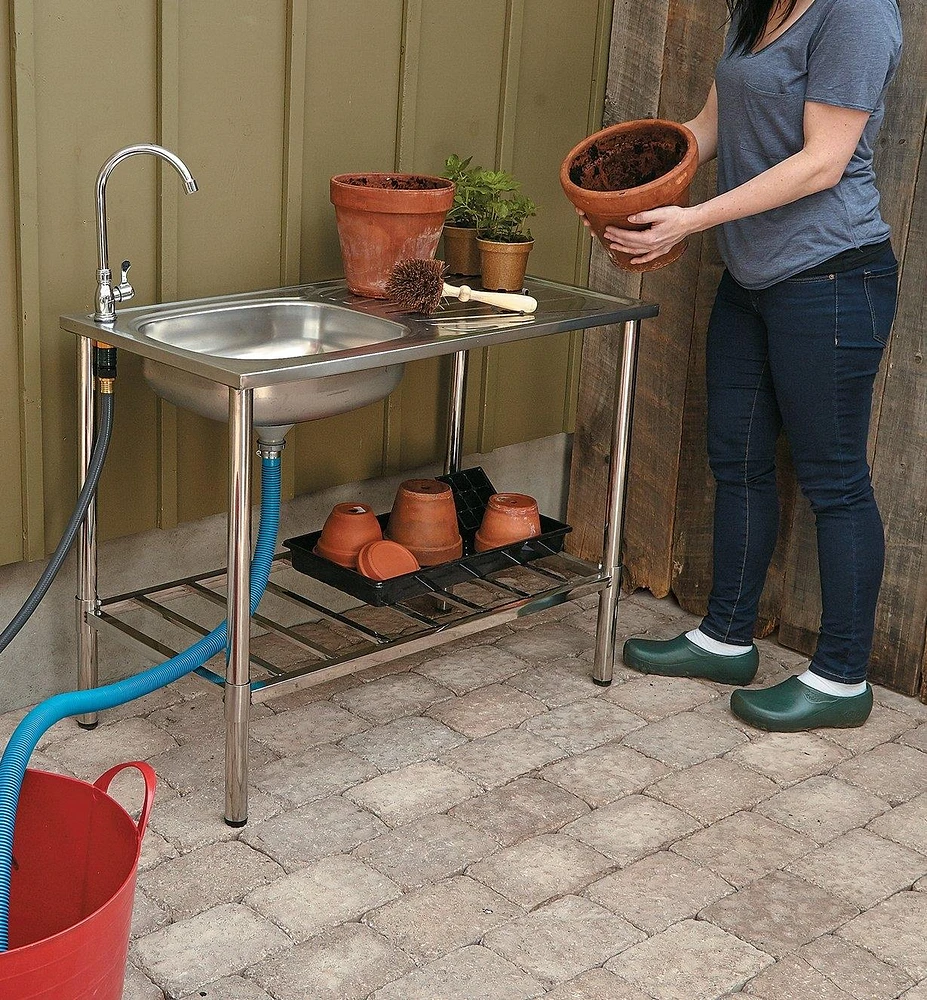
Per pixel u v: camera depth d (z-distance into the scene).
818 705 2.64
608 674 2.79
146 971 1.86
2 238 2.21
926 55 2.54
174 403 2.23
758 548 2.77
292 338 2.48
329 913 2.00
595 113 3.15
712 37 2.88
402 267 2.37
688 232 2.37
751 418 2.70
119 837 1.67
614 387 3.02
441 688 2.74
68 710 1.94
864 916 2.08
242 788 2.20
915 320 2.67
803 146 2.37
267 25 2.45
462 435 3.04
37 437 2.34
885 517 2.81
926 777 2.50
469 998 1.83
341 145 2.66
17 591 2.47
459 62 2.81
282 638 2.93
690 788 2.41
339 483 2.91
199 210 2.46
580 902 2.06
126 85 2.29
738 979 1.91
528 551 2.67
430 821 2.26
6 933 1.55
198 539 2.75
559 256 3.19
